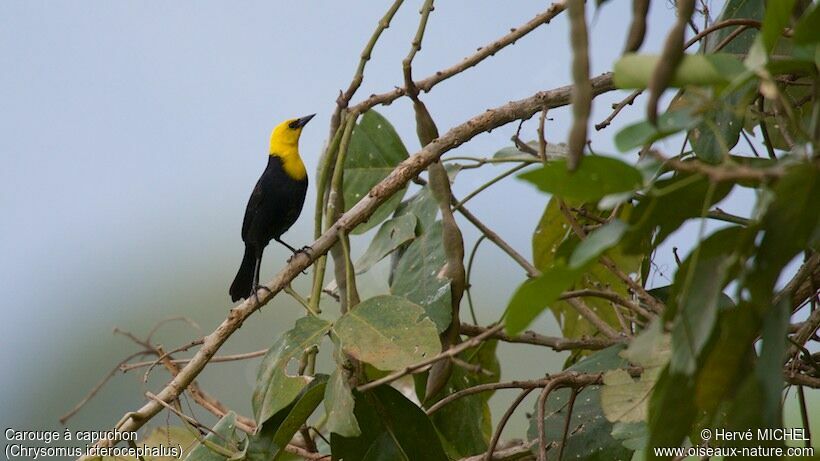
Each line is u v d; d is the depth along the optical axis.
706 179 4.57
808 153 4.22
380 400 7.28
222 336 7.59
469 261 8.82
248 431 7.88
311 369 7.83
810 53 4.24
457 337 7.90
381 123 9.89
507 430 13.13
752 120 7.84
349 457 7.24
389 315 7.02
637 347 4.68
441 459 7.23
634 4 4.52
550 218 9.20
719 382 4.48
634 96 8.03
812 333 6.93
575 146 4.13
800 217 4.08
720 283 4.18
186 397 8.38
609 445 7.31
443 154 8.11
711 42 7.73
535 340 8.33
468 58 8.51
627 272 8.80
